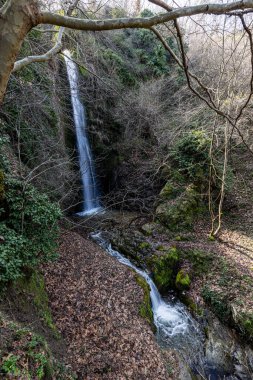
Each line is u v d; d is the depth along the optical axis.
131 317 5.84
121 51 13.69
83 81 10.73
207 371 5.72
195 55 10.13
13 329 3.55
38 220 4.63
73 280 6.21
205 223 9.96
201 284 7.59
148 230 9.52
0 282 4.15
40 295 5.17
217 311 6.82
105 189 13.28
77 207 11.49
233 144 10.42
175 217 9.70
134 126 12.30
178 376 5.03
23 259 4.48
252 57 1.93
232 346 6.11
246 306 6.54
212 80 7.97
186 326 6.70
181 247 8.78
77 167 11.38
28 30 1.24
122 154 12.52
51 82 8.89
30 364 3.21
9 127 7.16
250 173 11.50
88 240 8.73
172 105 12.45
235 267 7.81
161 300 7.48
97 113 12.11
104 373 4.52
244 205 10.48
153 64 14.00
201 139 10.05
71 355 4.59
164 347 5.85
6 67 1.19
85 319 5.39
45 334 4.50
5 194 4.72
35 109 7.93
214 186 10.78
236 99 8.16
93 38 11.26
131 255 8.45
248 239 9.02
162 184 11.41
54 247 5.04
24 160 7.67
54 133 9.17
